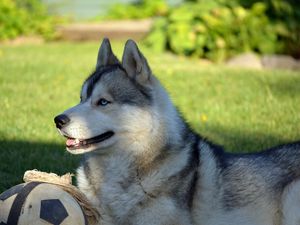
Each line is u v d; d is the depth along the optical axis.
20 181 7.59
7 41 20.86
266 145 9.14
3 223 5.19
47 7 23.94
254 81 13.85
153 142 5.87
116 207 5.95
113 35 21.11
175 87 13.24
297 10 17.69
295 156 6.41
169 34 18.06
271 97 12.11
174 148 5.93
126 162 5.90
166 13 19.14
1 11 21.11
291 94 12.53
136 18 26.25
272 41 17.50
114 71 6.05
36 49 18.94
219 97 12.38
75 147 5.85
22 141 9.34
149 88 5.99
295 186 6.16
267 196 6.18
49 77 14.27
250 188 6.15
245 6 18.19
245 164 6.28
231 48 17.48
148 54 17.83
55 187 5.39
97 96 5.93
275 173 6.29
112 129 5.88
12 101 11.84
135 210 5.86
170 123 5.99
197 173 5.98
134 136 5.87
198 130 10.03
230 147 9.05
